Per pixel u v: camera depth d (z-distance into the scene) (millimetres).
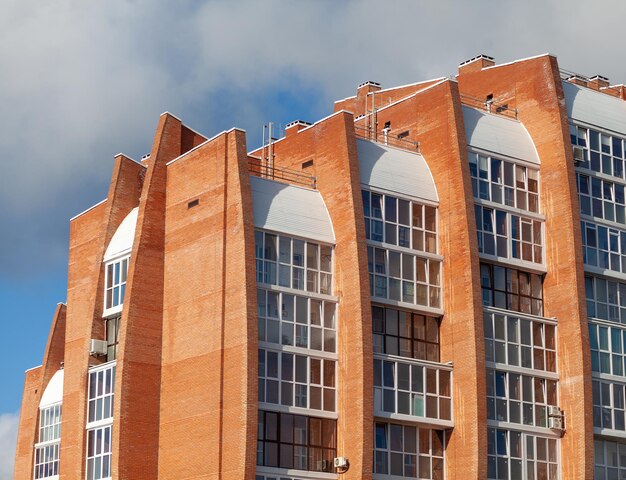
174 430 63125
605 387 70000
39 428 80875
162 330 65375
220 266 62562
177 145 68562
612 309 72375
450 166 68188
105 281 68375
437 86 69875
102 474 63969
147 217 66375
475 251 66750
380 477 63031
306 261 64188
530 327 68688
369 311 63250
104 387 65438
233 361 60719
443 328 67000
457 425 65125
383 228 66312
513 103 73688
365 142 67625
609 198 73812
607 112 75125
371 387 62250
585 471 66750
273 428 61062
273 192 64562
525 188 71062
